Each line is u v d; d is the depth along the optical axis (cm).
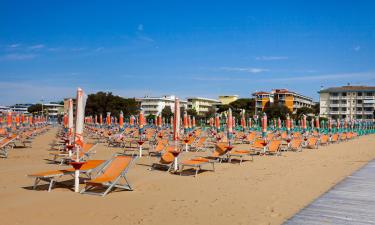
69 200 708
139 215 605
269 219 584
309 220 578
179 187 862
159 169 1162
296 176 1035
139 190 820
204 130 3853
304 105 11200
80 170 822
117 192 793
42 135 3186
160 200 720
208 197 751
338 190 819
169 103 11425
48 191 786
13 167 1164
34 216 593
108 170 840
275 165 1301
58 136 2630
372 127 6512
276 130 3869
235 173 1097
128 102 7312
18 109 12738
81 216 596
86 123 5459
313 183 916
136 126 4038
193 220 578
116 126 4097
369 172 1105
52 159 1397
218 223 562
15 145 1958
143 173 1073
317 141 2280
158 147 1575
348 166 1266
